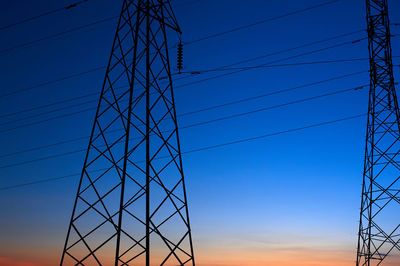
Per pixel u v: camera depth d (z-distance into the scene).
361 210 29.36
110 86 22.70
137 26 22.58
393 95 28.14
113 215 20.62
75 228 20.70
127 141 21.00
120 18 23.53
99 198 20.95
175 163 22.39
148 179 20.42
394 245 27.50
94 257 20.17
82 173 21.53
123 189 20.42
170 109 23.09
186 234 21.77
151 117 22.19
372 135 28.88
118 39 23.25
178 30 24.64
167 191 21.27
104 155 21.72
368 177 29.16
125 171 20.64
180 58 26.73
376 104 28.88
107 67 22.88
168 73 23.31
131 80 21.80
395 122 28.14
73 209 20.98
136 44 22.31
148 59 22.02
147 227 19.78
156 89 22.92
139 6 22.88
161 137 22.17
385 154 28.27
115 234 20.06
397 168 27.83
